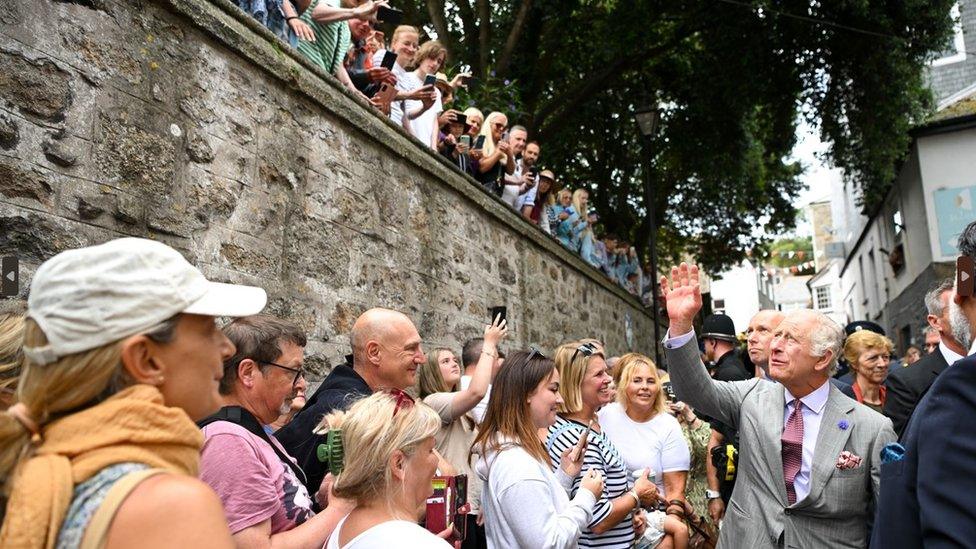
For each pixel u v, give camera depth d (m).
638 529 4.43
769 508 3.65
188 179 4.04
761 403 3.85
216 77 4.30
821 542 3.53
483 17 15.19
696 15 16.08
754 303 43.12
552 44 16.55
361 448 2.31
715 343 6.98
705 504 5.91
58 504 1.26
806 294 60.75
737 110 17.45
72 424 1.35
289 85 4.93
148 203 3.75
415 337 3.70
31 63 3.19
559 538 3.10
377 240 6.05
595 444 4.16
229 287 1.63
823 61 16.31
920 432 1.98
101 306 1.40
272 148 4.77
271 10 5.21
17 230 3.09
